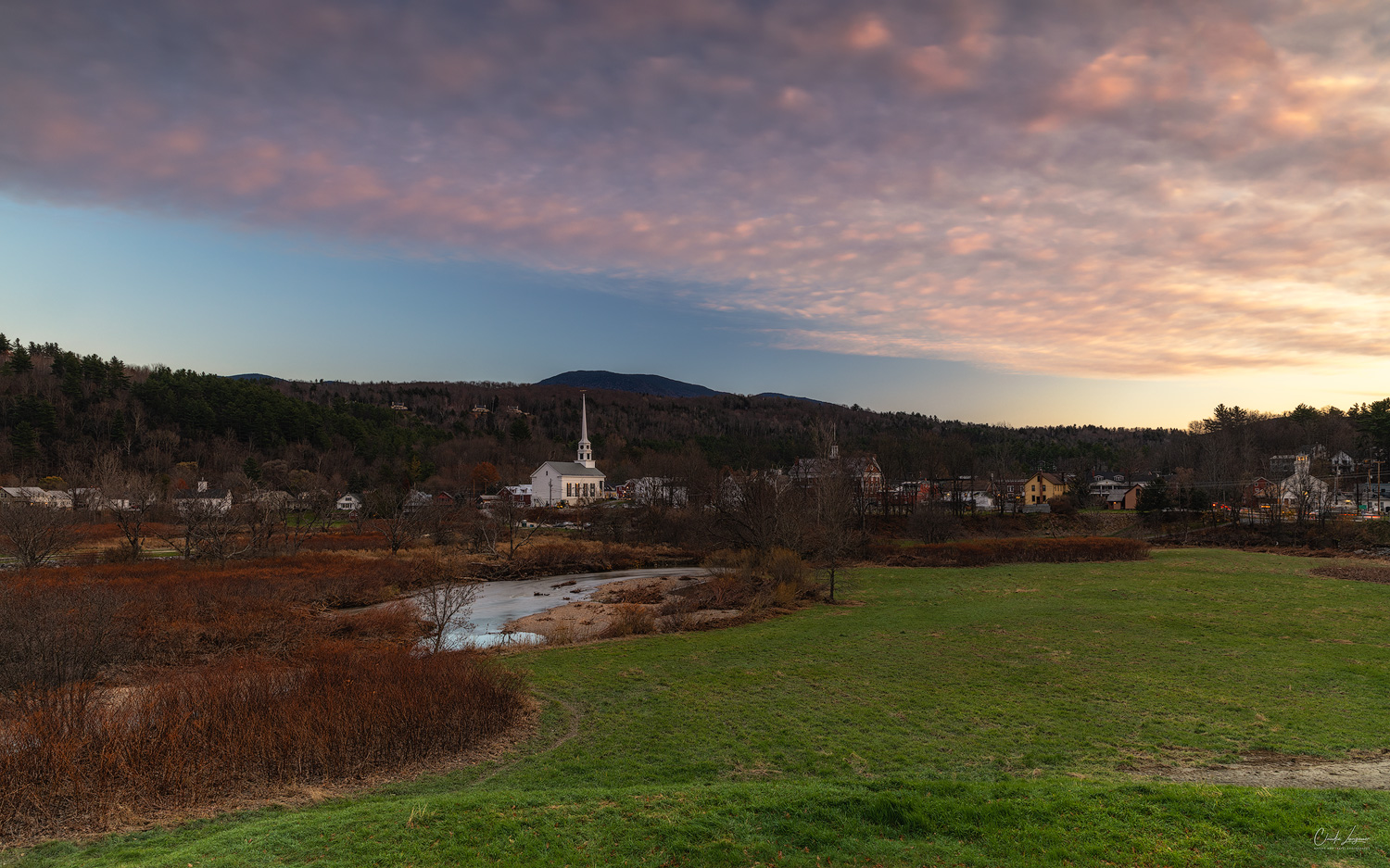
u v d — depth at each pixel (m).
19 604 26.95
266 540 66.56
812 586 46.38
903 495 104.69
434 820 11.91
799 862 10.46
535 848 10.89
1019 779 15.34
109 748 14.23
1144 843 10.68
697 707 21.30
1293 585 44.53
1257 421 141.50
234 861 10.33
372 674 19.72
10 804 12.55
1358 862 9.95
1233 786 13.91
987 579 52.03
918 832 11.46
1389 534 68.56
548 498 145.50
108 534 72.81
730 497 75.19
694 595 45.69
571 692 22.86
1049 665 25.72
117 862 10.81
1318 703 20.56
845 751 17.56
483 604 47.00
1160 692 22.09
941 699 21.89
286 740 15.55
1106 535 91.44
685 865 10.40
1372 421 100.56
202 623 34.12
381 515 94.44
